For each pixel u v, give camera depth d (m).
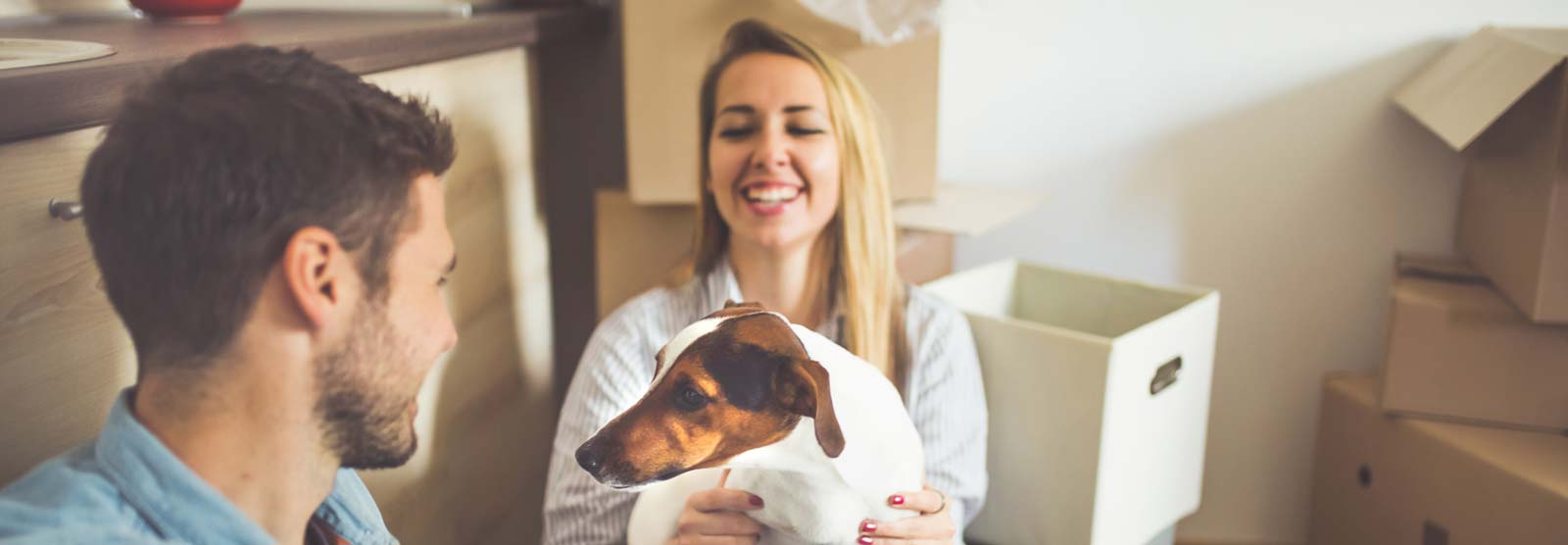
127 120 0.63
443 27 1.29
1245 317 1.95
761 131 1.33
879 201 1.39
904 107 1.60
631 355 1.35
